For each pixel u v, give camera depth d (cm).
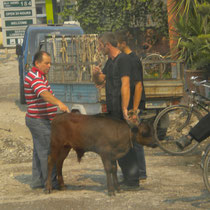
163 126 1258
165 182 972
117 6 2656
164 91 1324
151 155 1287
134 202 805
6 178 1093
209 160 809
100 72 930
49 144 935
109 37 886
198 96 1225
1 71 4162
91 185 978
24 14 4869
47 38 1608
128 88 855
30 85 918
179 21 1914
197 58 1841
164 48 2606
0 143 1468
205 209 750
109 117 861
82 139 870
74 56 1505
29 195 919
